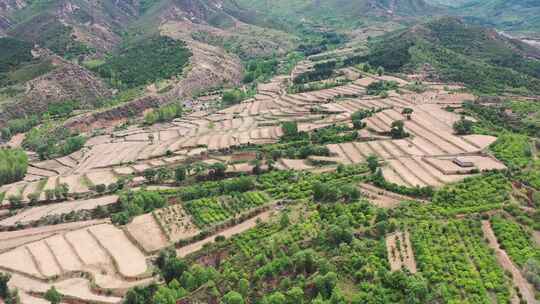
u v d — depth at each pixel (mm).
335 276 133750
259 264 149625
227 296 129750
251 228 176375
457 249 146375
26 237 180000
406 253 147625
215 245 166500
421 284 125188
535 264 133500
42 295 141500
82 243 169875
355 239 155250
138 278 149000
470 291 127875
